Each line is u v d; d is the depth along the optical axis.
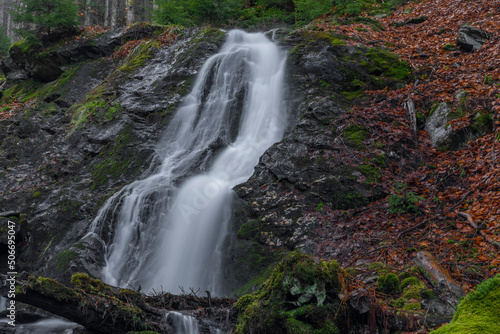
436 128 9.06
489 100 8.94
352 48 11.14
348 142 8.65
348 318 4.10
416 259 5.25
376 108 9.51
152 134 11.04
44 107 13.48
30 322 6.32
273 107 10.34
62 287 4.43
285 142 8.91
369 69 10.70
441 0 14.70
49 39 16.75
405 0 16.25
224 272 7.25
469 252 5.89
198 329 4.58
